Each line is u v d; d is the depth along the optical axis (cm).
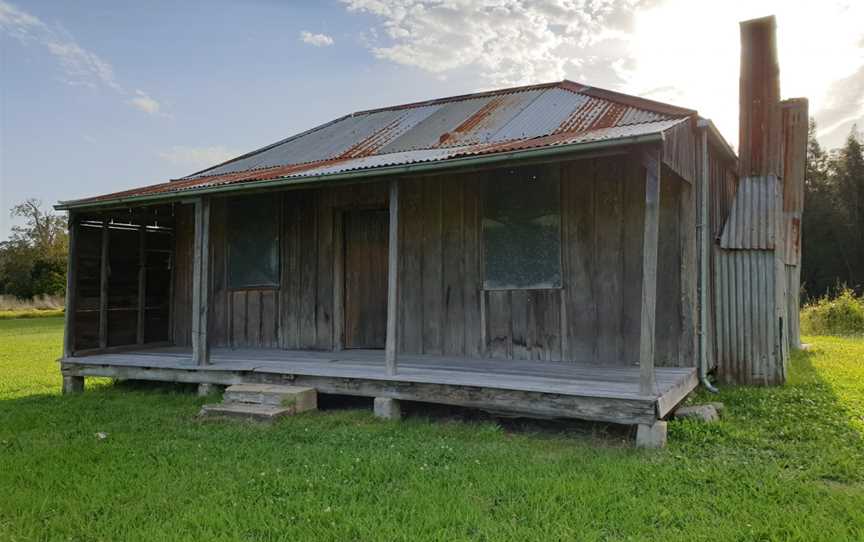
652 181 475
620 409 481
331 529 315
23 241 4403
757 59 837
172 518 338
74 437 537
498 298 747
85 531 323
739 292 768
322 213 873
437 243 788
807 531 305
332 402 685
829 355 1062
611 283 687
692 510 338
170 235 1000
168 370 732
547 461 436
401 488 381
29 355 1344
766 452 454
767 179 809
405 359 738
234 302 942
